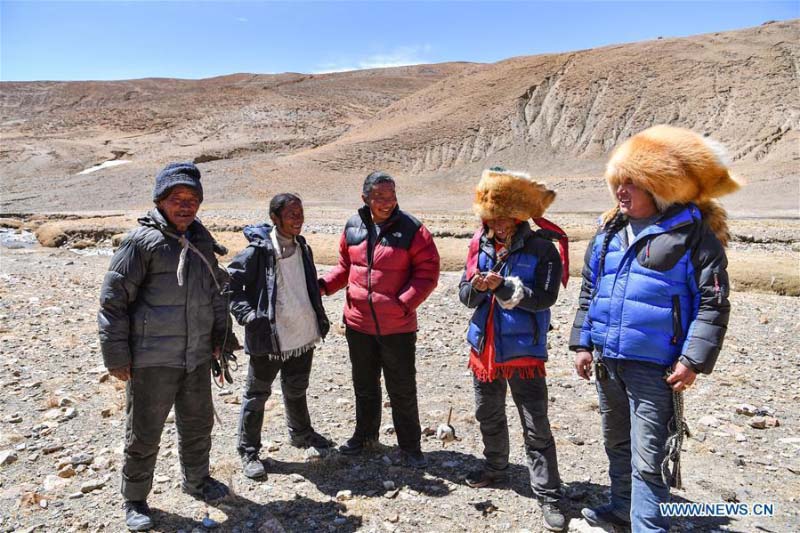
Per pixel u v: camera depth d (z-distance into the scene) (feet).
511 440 16.65
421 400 19.53
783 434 16.71
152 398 12.07
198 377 12.84
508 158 243.19
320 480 14.29
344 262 15.74
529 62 330.95
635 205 10.98
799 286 35.17
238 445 14.78
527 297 12.24
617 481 12.32
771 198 131.44
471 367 13.58
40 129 414.41
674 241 10.57
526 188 12.34
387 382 14.89
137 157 296.92
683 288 10.68
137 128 408.67
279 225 14.20
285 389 15.44
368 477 14.48
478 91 311.88
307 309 14.65
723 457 15.46
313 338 14.76
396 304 14.29
